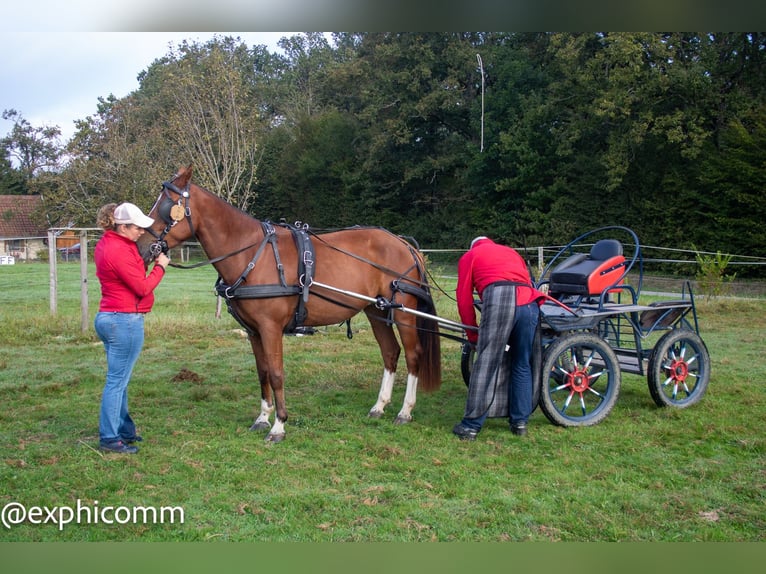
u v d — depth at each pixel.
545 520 3.91
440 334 6.04
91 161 32.59
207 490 4.33
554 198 28.25
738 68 23.16
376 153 34.94
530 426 5.74
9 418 5.91
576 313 5.69
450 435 5.49
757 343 9.82
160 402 6.54
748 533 3.79
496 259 5.38
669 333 6.14
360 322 11.66
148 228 5.05
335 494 4.27
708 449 5.10
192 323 11.05
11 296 16.17
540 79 30.31
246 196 22.39
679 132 22.41
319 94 49.62
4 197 46.00
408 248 6.14
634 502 4.13
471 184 31.73
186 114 22.38
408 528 3.81
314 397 6.75
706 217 23.61
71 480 4.47
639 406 6.39
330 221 40.38
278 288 5.24
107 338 4.89
